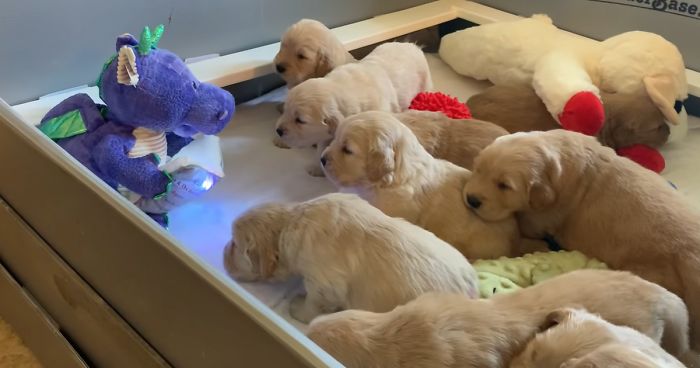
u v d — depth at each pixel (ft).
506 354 3.37
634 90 6.15
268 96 6.94
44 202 4.06
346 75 5.78
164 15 5.98
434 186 4.86
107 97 4.66
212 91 5.00
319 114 5.41
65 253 4.14
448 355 3.27
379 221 4.09
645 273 4.42
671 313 3.84
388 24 7.55
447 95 6.68
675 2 6.81
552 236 5.11
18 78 5.34
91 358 4.54
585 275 3.89
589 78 6.32
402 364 3.27
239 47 6.70
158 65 4.66
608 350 2.97
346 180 4.87
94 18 5.55
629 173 4.72
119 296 3.73
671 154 6.26
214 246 4.85
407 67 6.40
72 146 4.76
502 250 4.86
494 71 7.29
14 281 5.23
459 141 5.36
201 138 5.60
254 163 5.84
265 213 4.35
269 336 2.57
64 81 5.61
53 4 5.27
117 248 3.45
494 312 3.49
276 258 4.32
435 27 8.23
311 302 4.23
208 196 5.35
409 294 3.85
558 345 3.19
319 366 2.40
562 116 5.84
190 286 2.95
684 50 6.95
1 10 5.03
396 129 4.81
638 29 7.20
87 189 3.43
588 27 7.57
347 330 3.40
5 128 4.08
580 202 4.81
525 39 7.04
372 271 3.94
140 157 4.76
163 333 3.44
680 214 4.48
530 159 4.67
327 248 4.04
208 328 2.98
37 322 5.09
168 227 4.98
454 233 4.78
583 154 4.79
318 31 6.18
